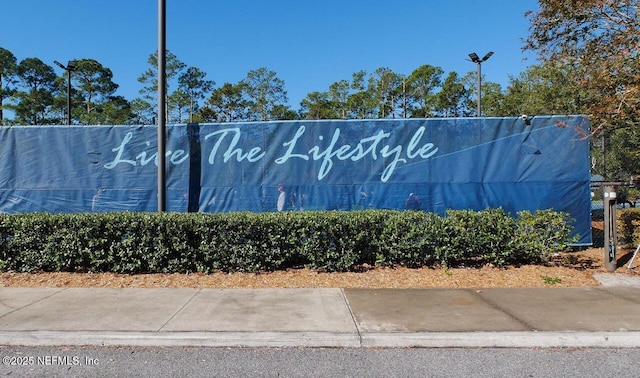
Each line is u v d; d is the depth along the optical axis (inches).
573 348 176.7
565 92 740.7
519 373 153.3
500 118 358.6
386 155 363.3
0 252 288.2
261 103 2267.5
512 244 294.4
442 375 152.1
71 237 283.9
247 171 369.1
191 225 284.0
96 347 178.5
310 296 239.9
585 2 338.6
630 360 164.2
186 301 230.5
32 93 1882.4
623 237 348.8
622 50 310.7
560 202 353.1
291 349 176.1
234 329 188.1
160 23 321.7
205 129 371.2
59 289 255.1
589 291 248.5
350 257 286.0
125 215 292.8
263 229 285.9
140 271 286.7
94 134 375.2
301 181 366.3
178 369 157.4
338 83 2390.5
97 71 2031.3
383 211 311.3
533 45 391.2
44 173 374.9
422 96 2207.2
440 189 359.9
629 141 620.4
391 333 182.9
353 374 153.1
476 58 868.0
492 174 357.4
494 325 192.4
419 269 290.7
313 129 367.2
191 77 2050.9
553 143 355.3
